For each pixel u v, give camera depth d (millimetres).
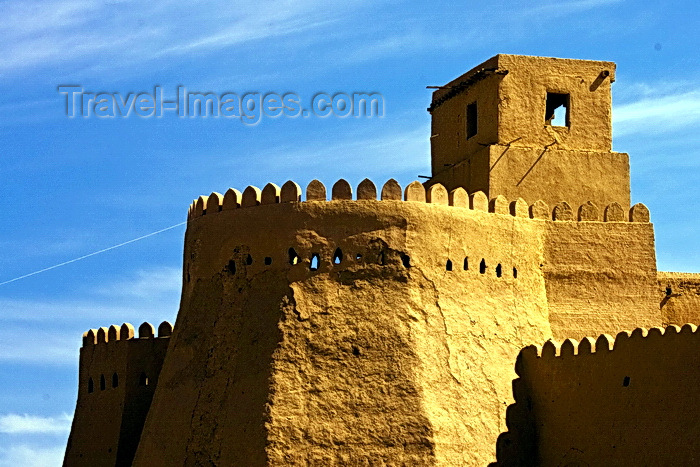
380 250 39375
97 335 48094
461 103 47750
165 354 46438
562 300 42656
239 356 39250
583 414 38219
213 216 41500
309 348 38469
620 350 37281
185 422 39594
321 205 39812
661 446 35562
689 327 35188
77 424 48031
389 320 38688
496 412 39344
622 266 43469
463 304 40031
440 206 40344
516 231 42094
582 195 45844
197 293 41312
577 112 46375
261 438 37406
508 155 45250
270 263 39906
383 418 37750
